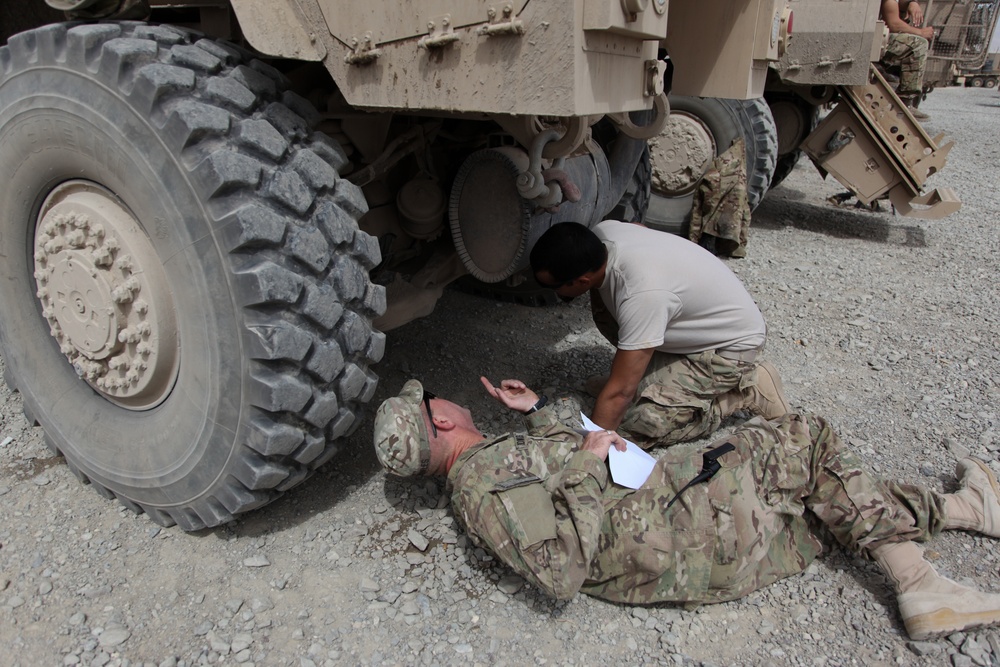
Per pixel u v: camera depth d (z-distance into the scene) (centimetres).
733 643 191
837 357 355
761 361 272
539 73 154
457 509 209
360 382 204
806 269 492
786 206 691
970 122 1259
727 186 486
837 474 204
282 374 186
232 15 211
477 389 310
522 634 192
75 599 201
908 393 319
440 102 171
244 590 205
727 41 255
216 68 184
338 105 228
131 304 200
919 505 207
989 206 698
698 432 271
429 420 219
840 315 410
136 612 198
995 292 453
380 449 214
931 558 218
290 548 221
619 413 249
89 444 229
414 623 195
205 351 190
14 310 238
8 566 212
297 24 185
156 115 174
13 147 209
